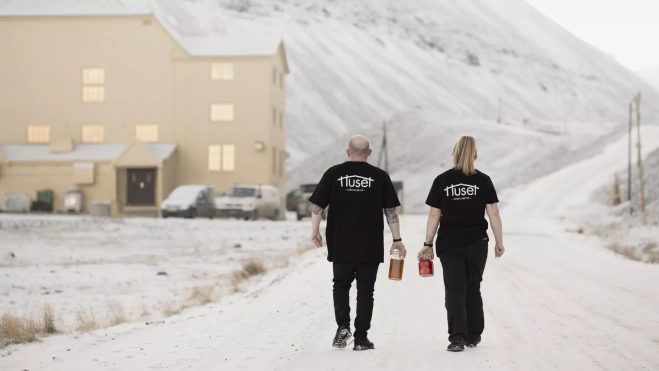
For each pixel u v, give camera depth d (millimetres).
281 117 65438
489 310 13078
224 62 61000
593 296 15156
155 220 44312
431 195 9406
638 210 65625
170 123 61156
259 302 14602
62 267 24281
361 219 9219
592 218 62906
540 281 18047
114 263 26094
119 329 11781
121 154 57344
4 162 59062
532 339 10125
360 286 9305
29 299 17281
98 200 58531
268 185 57125
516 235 37250
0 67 62250
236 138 60719
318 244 9453
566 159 104750
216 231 40250
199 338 10312
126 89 61625
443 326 11203
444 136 120500
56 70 62031
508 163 110938
